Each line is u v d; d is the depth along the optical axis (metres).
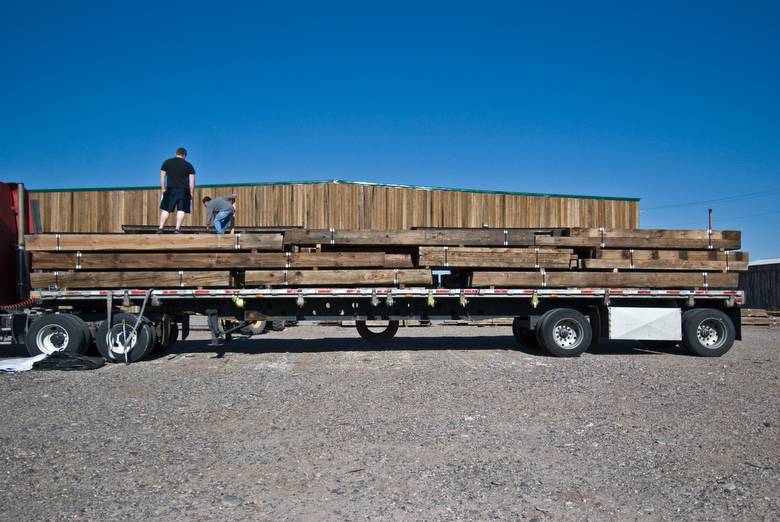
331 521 3.94
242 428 6.16
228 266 11.42
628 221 23.52
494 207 22.66
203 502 4.23
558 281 12.02
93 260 11.27
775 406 7.26
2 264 11.30
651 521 3.96
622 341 15.46
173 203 12.14
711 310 12.46
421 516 4.02
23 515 3.99
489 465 5.02
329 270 11.62
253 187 21.62
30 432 5.98
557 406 7.21
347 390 8.18
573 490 4.48
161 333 11.64
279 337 16.53
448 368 10.23
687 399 7.66
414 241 11.76
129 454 5.29
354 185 21.81
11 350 12.80
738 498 4.32
